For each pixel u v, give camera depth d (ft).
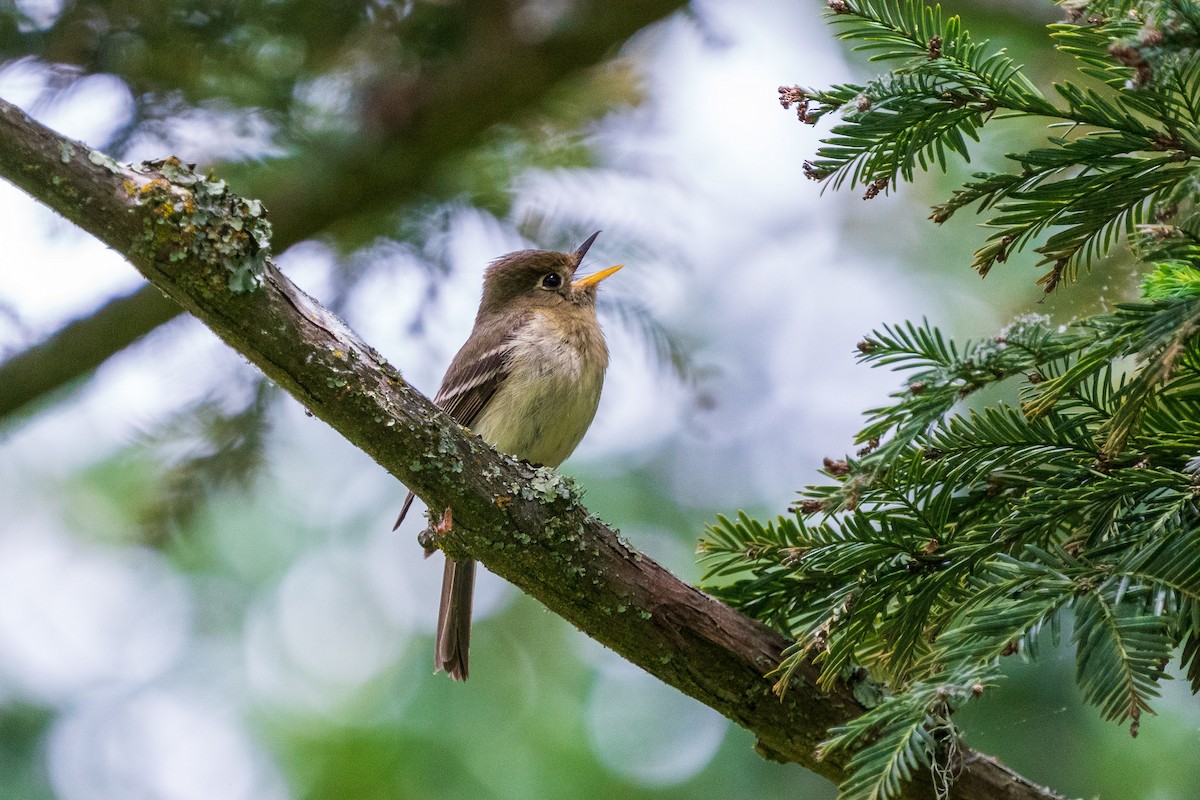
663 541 43.19
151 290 34.58
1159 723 29.58
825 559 18.35
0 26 31.22
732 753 37.32
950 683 14.96
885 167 17.31
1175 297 15.46
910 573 18.17
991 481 17.83
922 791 20.16
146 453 37.45
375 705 41.42
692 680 21.43
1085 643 14.52
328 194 35.19
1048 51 36.91
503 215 36.83
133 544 36.65
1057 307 29.78
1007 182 16.76
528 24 34.94
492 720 40.40
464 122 35.12
